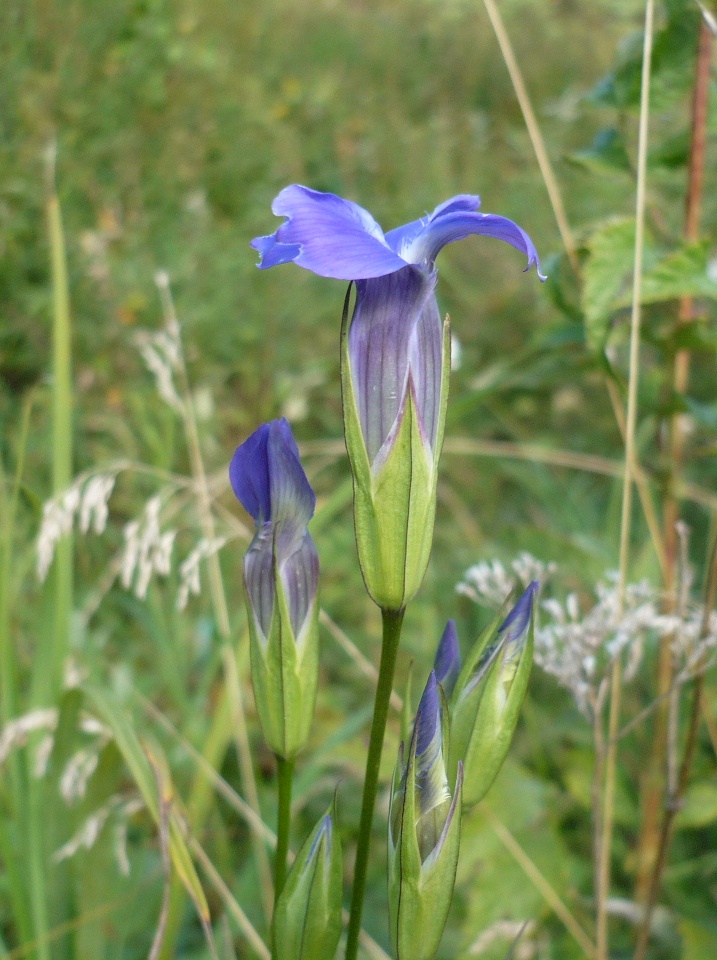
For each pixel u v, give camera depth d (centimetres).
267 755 32
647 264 23
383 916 27
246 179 67
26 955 21
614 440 48
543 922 26
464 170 74
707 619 21
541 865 25
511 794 25
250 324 53
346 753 28
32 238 49
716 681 28
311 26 95
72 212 52
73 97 58
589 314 23
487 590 23
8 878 22
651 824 27
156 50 68
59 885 23
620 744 30
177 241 56
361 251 13
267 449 16
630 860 28
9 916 26
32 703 24
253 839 25
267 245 13
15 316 47
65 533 24
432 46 98
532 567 23
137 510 37
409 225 15
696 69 25
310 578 16
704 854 29
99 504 21
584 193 59
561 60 101
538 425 50
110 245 54
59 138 53
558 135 72
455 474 46
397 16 105
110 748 22
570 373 29
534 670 34
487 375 33
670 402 26
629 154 26
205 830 29
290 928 16
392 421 14
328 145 75
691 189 25
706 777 27
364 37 98
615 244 23
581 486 44
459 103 92
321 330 55
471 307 57
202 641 33
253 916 25
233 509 40
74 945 22
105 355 48
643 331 25
